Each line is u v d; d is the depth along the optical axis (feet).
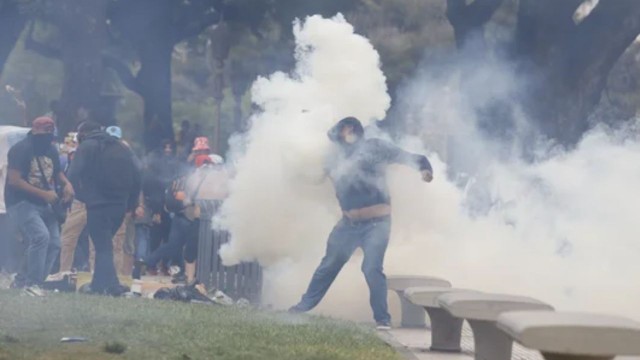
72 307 88.22
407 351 77.05
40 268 109.29
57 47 256.52
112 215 106.11
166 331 76.48
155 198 139.33
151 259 127.85
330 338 76.54
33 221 109.19
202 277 110.93
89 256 127.34
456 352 77.87
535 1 202.39
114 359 65.16
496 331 65.00
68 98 202.18
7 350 66.18
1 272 123.24
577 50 202.49
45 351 66.69
